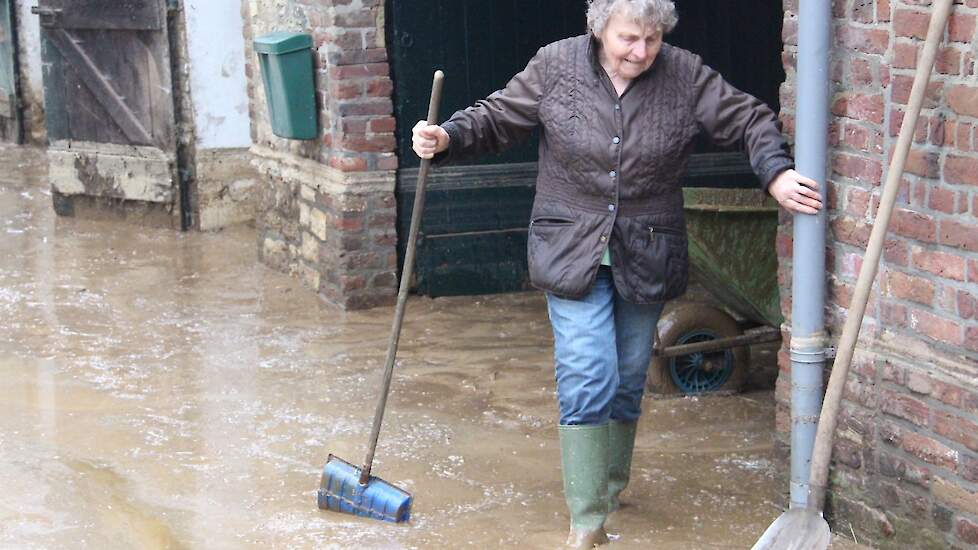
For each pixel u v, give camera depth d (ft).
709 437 17.35
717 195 19.74
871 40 12.68
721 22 26.09
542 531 14.21
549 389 19.52
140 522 14.48
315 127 24.57
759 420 18.07
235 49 31.09
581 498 13.56
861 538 13.61
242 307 24.48
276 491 15.47
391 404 18.84
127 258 28.60
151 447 16.93
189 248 29.68
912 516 12.97
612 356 13.28
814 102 13.05
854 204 13.14
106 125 31.86
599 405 13.35
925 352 12.60
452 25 24.29
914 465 12.87
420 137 13.43
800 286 13.48
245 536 14.12
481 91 24.72
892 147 12.57
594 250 13.03
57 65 32.09
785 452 14.57
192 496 15.29
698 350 18.70
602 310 13.30
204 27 30.73
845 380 12.21
